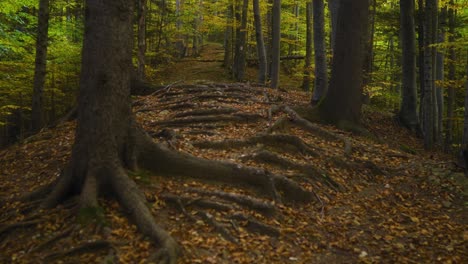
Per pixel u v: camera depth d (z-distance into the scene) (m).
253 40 34.81
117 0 6.75
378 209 7.77
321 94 13.70
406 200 8.21
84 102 6.81
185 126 10.64
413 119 15.35
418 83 21.16
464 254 6.28
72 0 19.72
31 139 11.45
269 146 9.43
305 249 6.22
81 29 19.05
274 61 17.73
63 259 5.45
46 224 6.20
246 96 13.91
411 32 15.25
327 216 7.33
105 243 5.62
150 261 5.30
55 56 17.08
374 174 9.19
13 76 16.09
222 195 7.02
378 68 27.92
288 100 14.55
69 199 6.71
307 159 9.16
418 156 10.90
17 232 6.12
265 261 5.76
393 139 13.45
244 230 6.41
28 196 7.03
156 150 7.54
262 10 28.83
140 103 13.64
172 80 25.25
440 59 17.83
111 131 6.85
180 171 7.54
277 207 7.18
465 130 9.48
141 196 6.53
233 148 9.14
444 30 15.95
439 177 8.98
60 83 19.19
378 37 26.77
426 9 13.53
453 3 15.67
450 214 7.69
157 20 27.23
